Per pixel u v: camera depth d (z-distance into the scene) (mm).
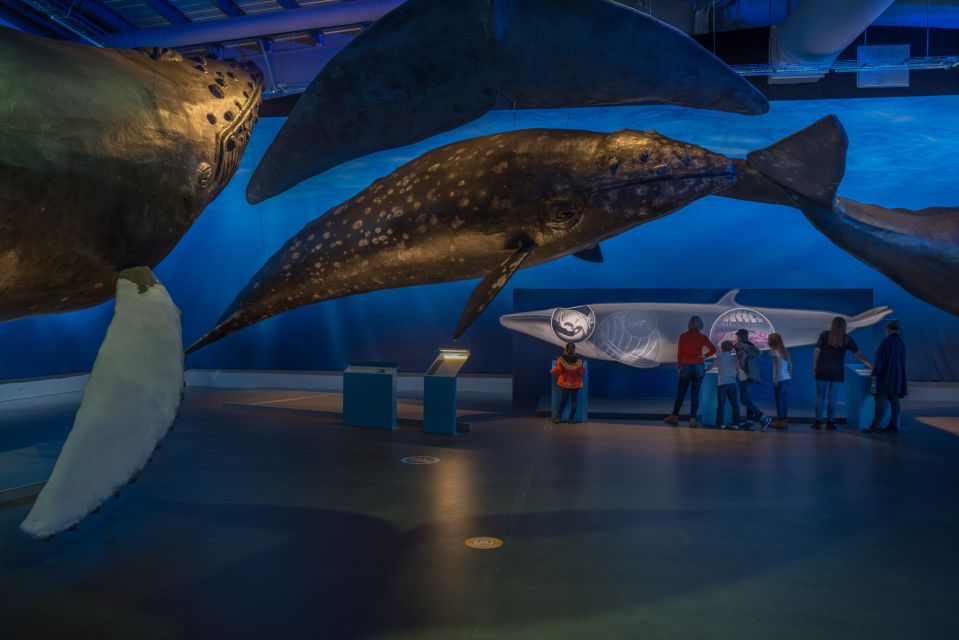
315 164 4703
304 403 11328
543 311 11297
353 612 3197
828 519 4711
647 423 9188
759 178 4961
